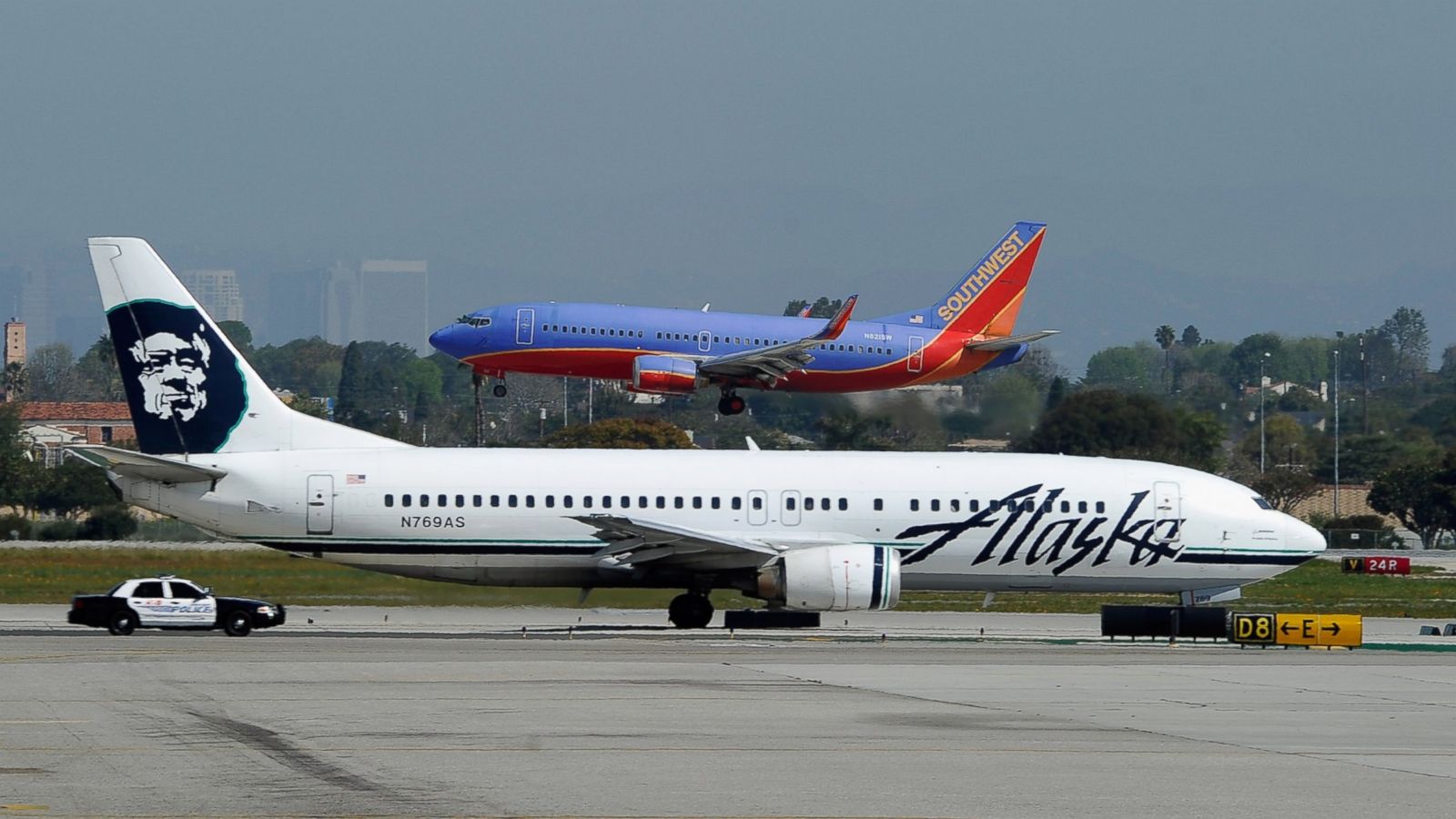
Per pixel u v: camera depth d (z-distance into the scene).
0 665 129.38
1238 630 168.12
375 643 151.75
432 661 136.38
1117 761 92.88
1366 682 133.75
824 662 141.38
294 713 105.50
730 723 103.88
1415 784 87.25
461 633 166.25
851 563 170.62
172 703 109.69
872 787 83.62
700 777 85.50
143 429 175.12
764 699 115.81
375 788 81.50
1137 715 111.75
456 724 101.81
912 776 86.81
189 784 82.00
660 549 172.00
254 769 86.06
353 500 173.25
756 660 141.75
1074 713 112.12
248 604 163.00
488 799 79.25
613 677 126.94
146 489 173.38
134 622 158.75
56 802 77.25
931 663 142.25
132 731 97.81
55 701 110.00
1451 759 95.38
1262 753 96.75
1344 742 101.38
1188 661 149.62
